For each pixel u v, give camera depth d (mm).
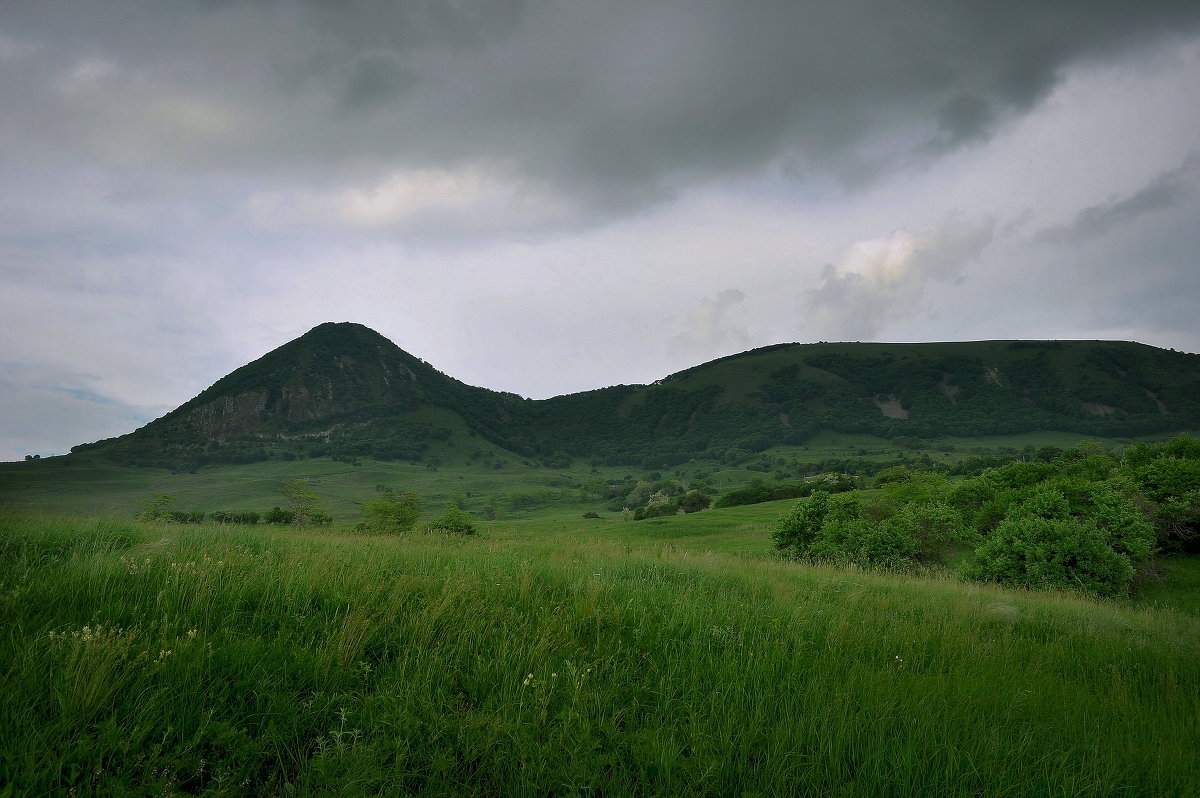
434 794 3406
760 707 4527
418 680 4328
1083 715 5215
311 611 5465
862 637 6902
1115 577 19016
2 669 3662
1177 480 29750
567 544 15211
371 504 52438
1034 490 29141
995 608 10375
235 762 3422
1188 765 4375
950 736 4414
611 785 3551
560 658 5090
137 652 4004
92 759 3158
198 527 11477
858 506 29156
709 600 8320
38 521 8898
